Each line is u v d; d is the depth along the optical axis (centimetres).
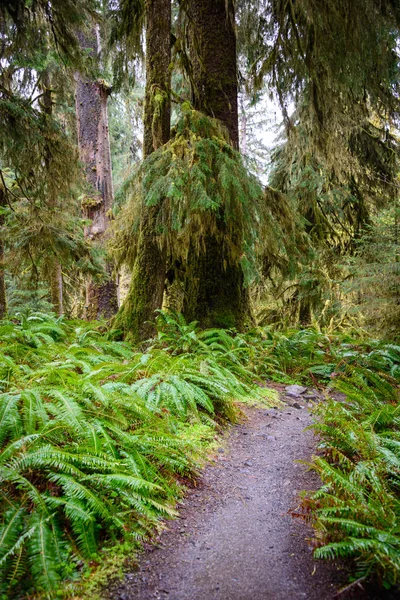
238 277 718
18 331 521
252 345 655
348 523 201
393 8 639
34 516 201
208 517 253
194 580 196
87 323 704
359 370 542
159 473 277
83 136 1058
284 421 445
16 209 789
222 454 350
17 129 643
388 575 189
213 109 710
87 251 817
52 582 174
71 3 612
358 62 692
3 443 257
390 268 627
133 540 219
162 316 628
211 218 596
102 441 269
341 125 927
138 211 614
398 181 1087
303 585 194
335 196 1031
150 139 616
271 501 276
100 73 822
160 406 366
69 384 343
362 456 305
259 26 859
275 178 1148
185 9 686
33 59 652
